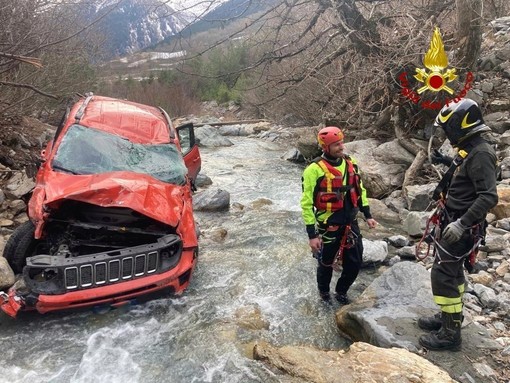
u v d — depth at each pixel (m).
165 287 4.39
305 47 10.39
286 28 11.33
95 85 16.20
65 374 3.57
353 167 4.30
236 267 5.48
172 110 28.86
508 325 3.98
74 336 4.06
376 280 4.63
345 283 4.63
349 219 4.29
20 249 4.64
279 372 3.53
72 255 4.52
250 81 23.20
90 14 9.83
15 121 9.44
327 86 9.71
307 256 5.81
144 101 28.34
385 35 9.20
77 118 5.82
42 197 4.67
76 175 5.02
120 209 4.81
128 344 3.98
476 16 8.27
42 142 9.23
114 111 6.23
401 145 8.88
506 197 6.12
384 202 7.91
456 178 3.35
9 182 6.80
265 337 4.16
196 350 3.91
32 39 7.06
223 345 3.98
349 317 4.14
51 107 11.76
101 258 4.14
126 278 4.23
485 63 9.48
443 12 10.09
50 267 4.01
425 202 7.16
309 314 4.57
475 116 3.20
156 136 6.07
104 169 5.27
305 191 4.23
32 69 8.84
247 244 6.19
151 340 4.04
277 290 5.00
